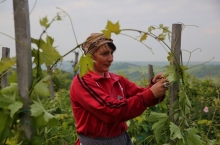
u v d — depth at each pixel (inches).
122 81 117.4
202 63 107.6
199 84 322.0
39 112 71.7
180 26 107.4
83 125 106.1
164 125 113.0
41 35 73.3
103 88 106.3
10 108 71.3
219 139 190.1
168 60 108.4
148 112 185.5
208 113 264.5
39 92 73.8
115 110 97.5
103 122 103.6
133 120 168.2
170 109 112.9
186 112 112.3
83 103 102.4
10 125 75.4
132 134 179.9
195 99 282.2
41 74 75.1
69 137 184.1
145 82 226.2
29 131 74.7
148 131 180.2
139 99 99.1
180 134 106.5
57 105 244.7
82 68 76.4
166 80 102.7
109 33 75.5
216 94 308.3
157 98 105.3
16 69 73.1
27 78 73.0
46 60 74.9
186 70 109.5
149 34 86.0
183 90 110.3
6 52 191.9
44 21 72.2
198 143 111.3
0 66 74.8
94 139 106.0
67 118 205.9
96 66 105.7
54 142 175.2
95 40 102.1
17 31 71.3
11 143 75.1
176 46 107.4
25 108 73.7
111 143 106.7
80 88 102.3
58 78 454.0
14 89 74.8
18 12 70.8
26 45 71.7
